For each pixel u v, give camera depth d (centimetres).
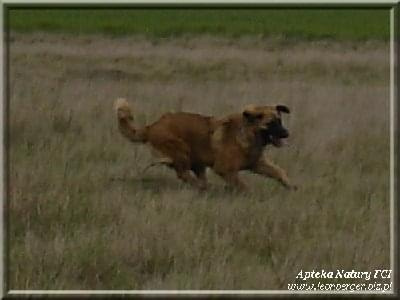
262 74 2259
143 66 2338
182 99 1919
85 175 1342
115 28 2914
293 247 1050
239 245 1058
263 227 1112
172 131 1365
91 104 1808
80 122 1664
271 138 1338
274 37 2883
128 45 2636
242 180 1370
